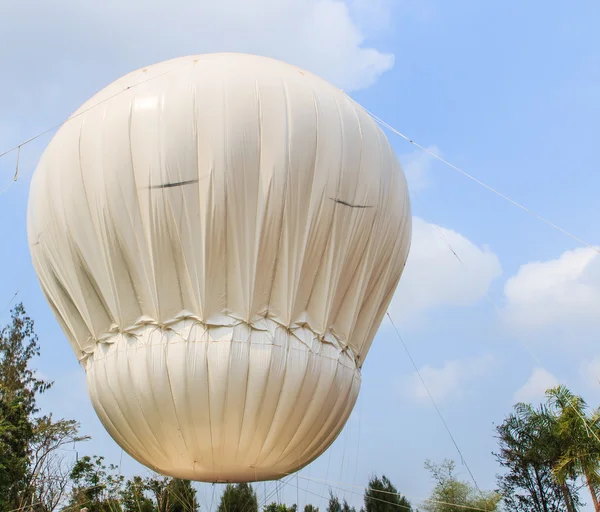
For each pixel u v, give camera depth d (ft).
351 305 54.19
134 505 106.63
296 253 49.26
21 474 89.56
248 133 48.73
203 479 52.90
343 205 51.57
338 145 51.88
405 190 60.03
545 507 94.89
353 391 55.62
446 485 104.73
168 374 46.80
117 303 49.39
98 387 50.57
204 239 47.29
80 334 53.16
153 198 47.96
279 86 51.65
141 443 50.03
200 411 46.83
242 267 47.78
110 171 49.26
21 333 127.65
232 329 47.24
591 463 67.10
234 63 52.80
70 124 54.29
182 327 47.62
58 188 52.06
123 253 49.24
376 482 123.65
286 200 48.83
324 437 52.90
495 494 99.40
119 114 50.65
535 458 91.97
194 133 48.52
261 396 47.06
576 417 69.31
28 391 120.06
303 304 50.42
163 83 51.44
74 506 100.12
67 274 52.39
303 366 48.67
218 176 47.62
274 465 51.01
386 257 57.26
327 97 54.24
